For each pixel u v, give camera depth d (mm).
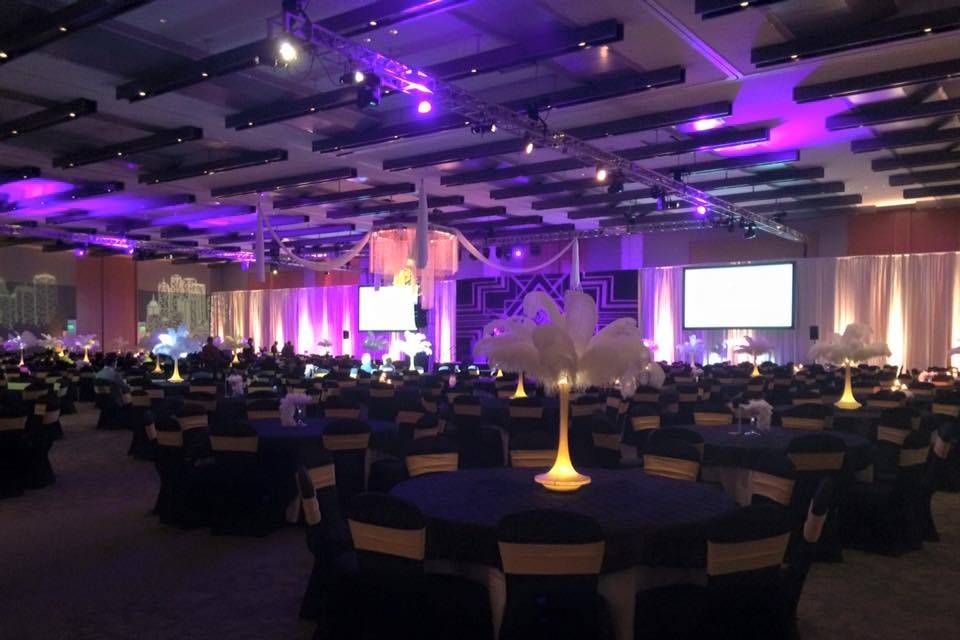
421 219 10719
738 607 2691
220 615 3842
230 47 7340
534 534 2584
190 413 6363
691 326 18547
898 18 6309
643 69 7730
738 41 7012
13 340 21297
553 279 20875
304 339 25969
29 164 12258
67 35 6094
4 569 4617
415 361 18375
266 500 5391
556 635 2566
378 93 6664
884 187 14164
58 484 7281
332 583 3166
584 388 3602
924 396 9242
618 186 11469
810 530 2975
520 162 12211
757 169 12828
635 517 3102
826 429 6398
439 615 2930
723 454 5160
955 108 8562
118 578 4438
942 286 16016
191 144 10891
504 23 6594
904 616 3842
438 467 4516
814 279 17312
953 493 7012
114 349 25438
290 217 17594
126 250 22656
